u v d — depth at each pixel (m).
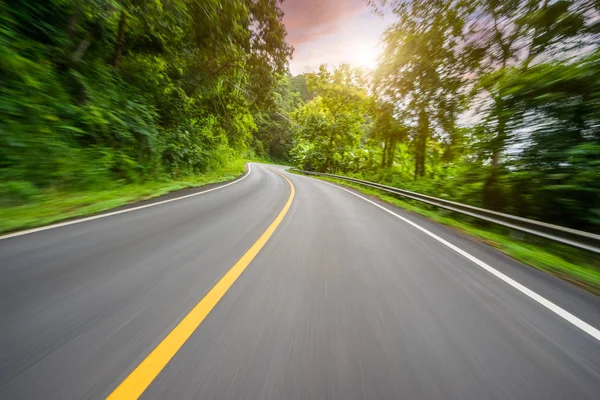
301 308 2.34
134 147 10.43
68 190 6.96
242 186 13.41
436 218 8.16
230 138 24.19
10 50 6.60
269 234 4.73
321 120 35.34
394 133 20.33
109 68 10.43
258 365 1.65
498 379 1.66
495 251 4.75
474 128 9.09
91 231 4.28
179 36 12.66
